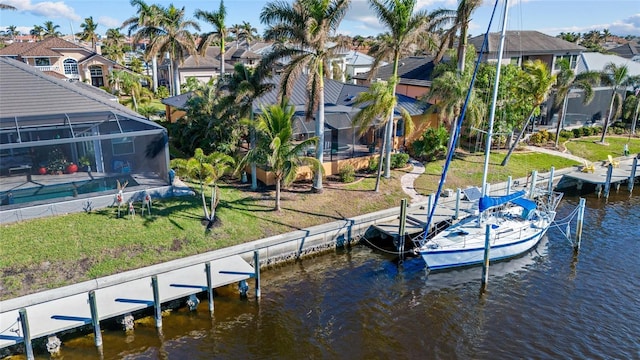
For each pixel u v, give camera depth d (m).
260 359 16.28
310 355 16.53
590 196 34.78
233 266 20.44
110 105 27.50
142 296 17.95
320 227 24.38
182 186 26.91
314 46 25.28
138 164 27.25
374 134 35.59
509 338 17.69
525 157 39.12
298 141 31.88
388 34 29.64
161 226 22.56
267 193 28.11
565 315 19.12
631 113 51.06
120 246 20.83
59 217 22.52
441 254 22.23
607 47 105.44
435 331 18.09
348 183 30.52
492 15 22.84
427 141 35.81
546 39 51.81
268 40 26.08
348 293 20.70
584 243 26.06
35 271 18.78
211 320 18.38
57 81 27.23
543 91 36.00
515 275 22.55
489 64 39.69
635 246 25.64
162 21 52.25
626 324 18.45
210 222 23.45
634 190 36.28
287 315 18.89
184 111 39.97
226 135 32.25
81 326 17.06
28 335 15.30
